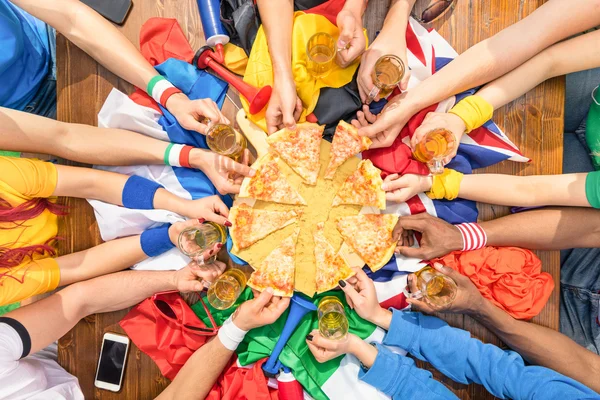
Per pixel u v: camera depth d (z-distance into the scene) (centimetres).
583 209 120
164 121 125
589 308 143
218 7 118
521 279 119
